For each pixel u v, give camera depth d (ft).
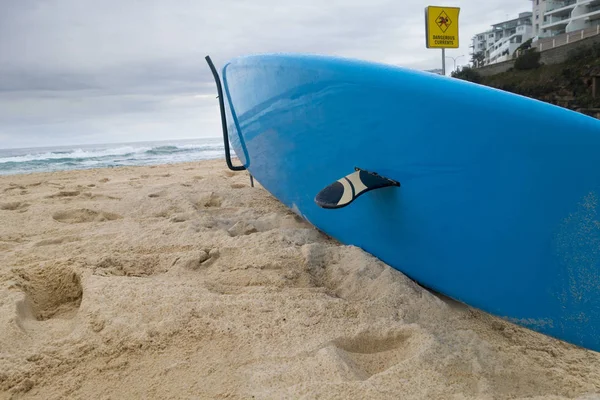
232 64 9.20
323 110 6.63
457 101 4.78
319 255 6.81
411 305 5.30
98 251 7.45
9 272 6.28
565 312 4.39
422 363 4.07
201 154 52.47
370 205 6.33
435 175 5.20
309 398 3.54
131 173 21.68
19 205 11.59
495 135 4.52
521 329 5.04
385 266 6.25
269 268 6.47
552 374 4.10
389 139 5.64
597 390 3.88
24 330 4.84
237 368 4.05
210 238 7.84
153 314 4.93
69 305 5.91
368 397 3.57
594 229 4.04
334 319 4.96
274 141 8.18
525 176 4.39
